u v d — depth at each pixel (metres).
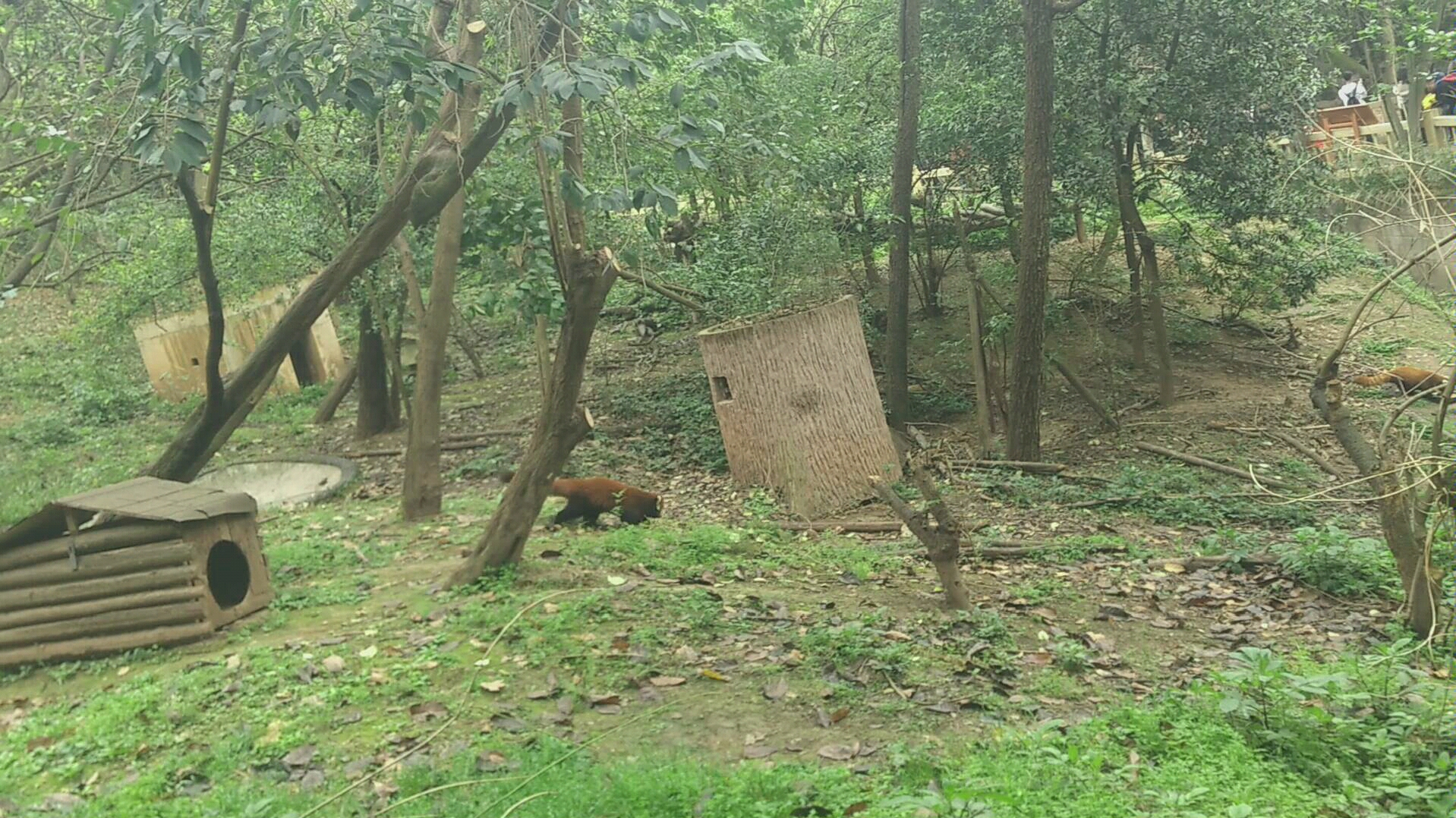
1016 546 9.29
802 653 6.41
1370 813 4.34
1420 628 6.78
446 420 16.73
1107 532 10.13
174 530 6.86
